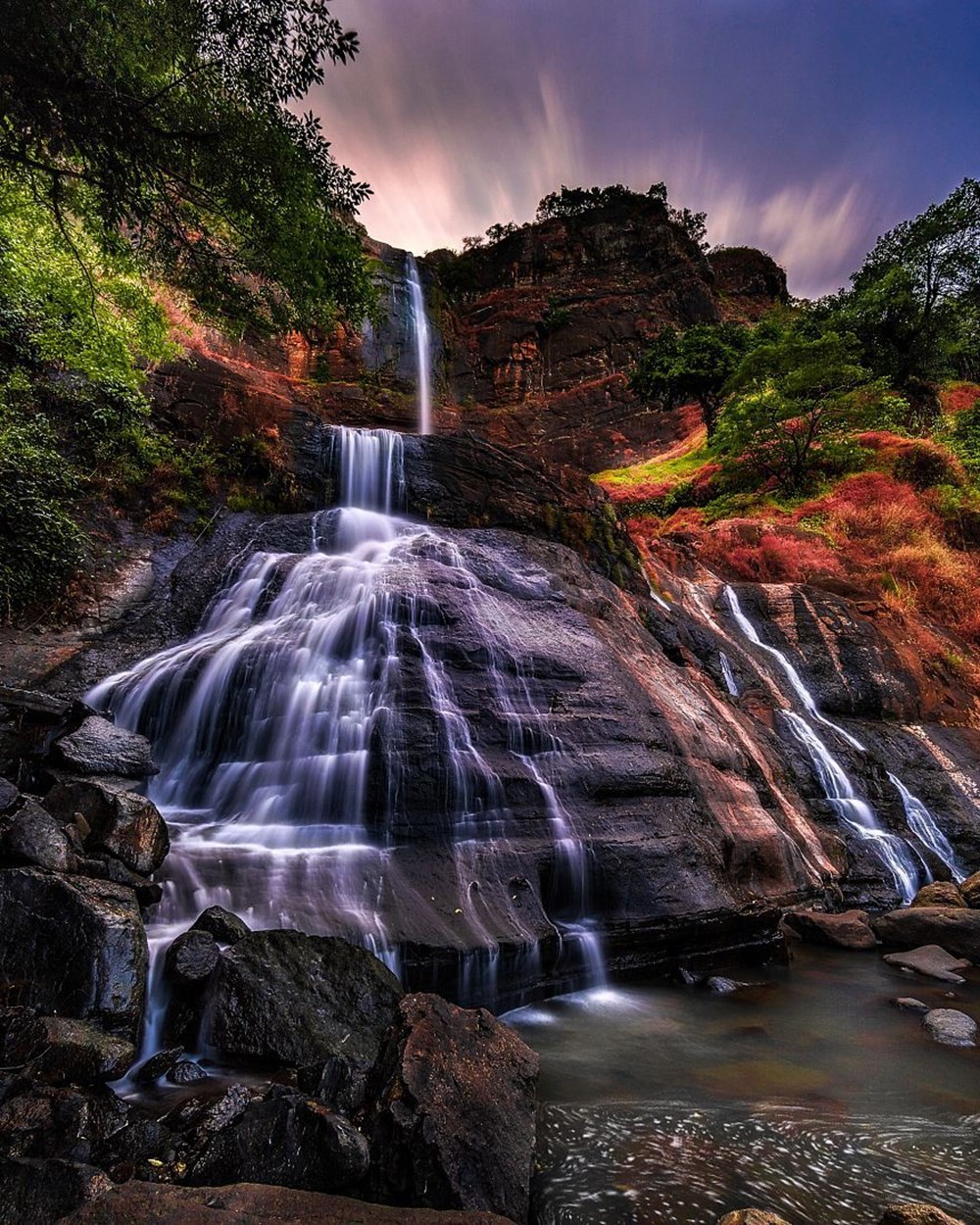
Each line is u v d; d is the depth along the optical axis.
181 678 7.91
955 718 14.43
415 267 45.94
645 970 6.33
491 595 9.32
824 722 12.83
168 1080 3.47
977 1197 3.11
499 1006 5.32
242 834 5.92
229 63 5.39
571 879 6.31
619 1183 3.10
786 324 35.56
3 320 10.48
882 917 8.24
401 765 6.27
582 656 8.79
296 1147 2.76
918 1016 5.71
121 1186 2.50
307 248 6.48
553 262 57.06
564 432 45.06
